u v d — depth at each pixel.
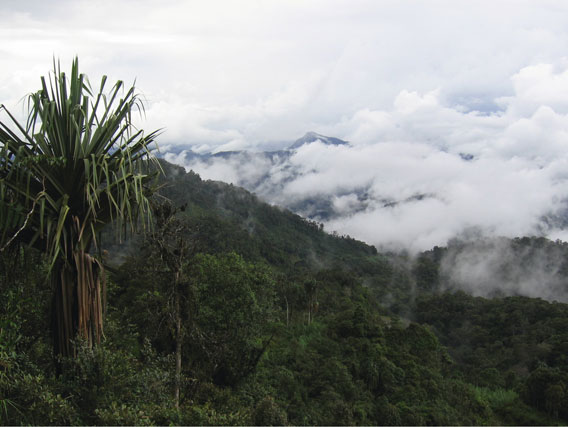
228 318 15.24
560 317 62.16
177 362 9.87
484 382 44.81
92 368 5.49
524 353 53.34
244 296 15.68
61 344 5.43
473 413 34.06
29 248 5.55
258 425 8.41
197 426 6.46
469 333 67.00
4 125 5.12
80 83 5.43
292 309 41.88
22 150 5.10
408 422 27.53
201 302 14.91
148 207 5.40
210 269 15.40
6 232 5.17
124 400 6.00
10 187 5.11
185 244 10.02
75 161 5.19
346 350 35.66
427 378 34.72
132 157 5.55
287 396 23.05
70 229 5.38
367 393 30.11
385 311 66.12
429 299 81.50
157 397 6.71
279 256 78.44
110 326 8.48
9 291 5.74
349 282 64.50
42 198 4.86
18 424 4.95
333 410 22.92
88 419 5.38
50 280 5.95
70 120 5.26
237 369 15.52
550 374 38.03
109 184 5.19
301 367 30.03
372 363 33.16
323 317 45.69
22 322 6.36
